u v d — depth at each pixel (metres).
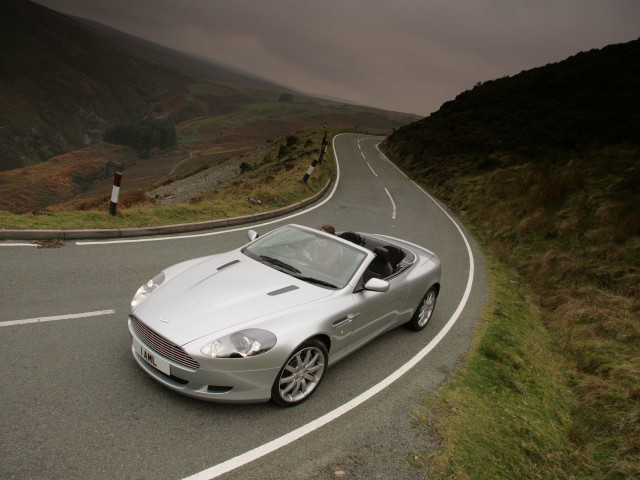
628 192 15.55
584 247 11.78
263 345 3.18
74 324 4.23
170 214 9.58
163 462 2.71
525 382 5.08
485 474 3.31
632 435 4.43
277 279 3.95
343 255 4.48
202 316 3.31
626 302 8.59
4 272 5.10
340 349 4.10
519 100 32.91
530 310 8.23
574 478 3.64
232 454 2.91
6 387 3.08
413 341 5.49
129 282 5.62
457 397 4.32
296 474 2.86
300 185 16.30
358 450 3.24
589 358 6.22
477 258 11.62
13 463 2.44
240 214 10.97
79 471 2.50
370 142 49.44
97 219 8.05
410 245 6.16
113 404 3.15
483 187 21.16
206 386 3.17
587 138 24.12
